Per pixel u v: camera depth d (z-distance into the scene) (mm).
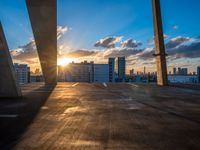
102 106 11703
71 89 22625
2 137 6125
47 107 11266
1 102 13016
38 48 26000
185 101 13961
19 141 5785
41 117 8773
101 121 8109
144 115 9320
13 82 15078
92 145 5484
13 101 13461
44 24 23109
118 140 5871
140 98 15375
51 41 25031
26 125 7477
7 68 14875
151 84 31719
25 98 14898
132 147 5359
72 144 5555
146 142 5730
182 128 7184
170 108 11227
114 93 18734
